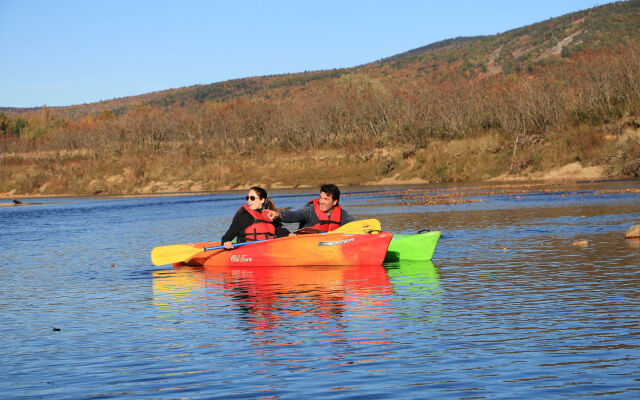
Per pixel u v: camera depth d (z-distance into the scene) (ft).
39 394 16.87
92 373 18.54
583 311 24.20
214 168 223.71
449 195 116.67
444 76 456.04
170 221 87.35
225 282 34.73
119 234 69.67
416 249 40.55
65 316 27.17
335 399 15.75
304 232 39.99
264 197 41.32
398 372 17.65
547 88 187.52
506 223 61.62
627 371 17.03
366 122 223.10
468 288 29.99
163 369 18.70
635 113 161.79
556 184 133.59
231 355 19.90
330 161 211.20
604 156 155.53
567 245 43.88
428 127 202.59
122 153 254.68
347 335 21.83
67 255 51.44
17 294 33.35
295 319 24.67
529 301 26.45
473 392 15.96
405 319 23.97
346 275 35.50
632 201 81.25
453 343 20.38
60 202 175.83
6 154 273.13
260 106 262.67
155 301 29.91
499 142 181.57
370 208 92.43
